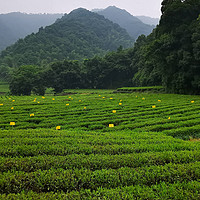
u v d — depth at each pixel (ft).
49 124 56.34
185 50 132.67
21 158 25.70
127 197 18.86
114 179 21.67
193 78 134.10
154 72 188.96
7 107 87.66
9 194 18.44
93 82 314.55
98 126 53.42
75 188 20.38
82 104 93.66
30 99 139.33
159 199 18.72
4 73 460.55
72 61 307.99
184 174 22.97
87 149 29.45
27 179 21.21
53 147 29.48
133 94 156.76
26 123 57.82
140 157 26.68
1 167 23.34
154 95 131.75
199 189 20.24
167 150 30.73
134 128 51.47
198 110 72.79
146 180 21.79
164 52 140.97
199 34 120.78
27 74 277.64
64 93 239.91
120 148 30.32
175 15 139.13
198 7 136.36
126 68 298.15
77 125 54.49
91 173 22.88
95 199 18.38
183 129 47.42
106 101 105.19
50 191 20.01
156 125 51.47
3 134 35.42
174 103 89.04
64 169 23.65
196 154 27.94
